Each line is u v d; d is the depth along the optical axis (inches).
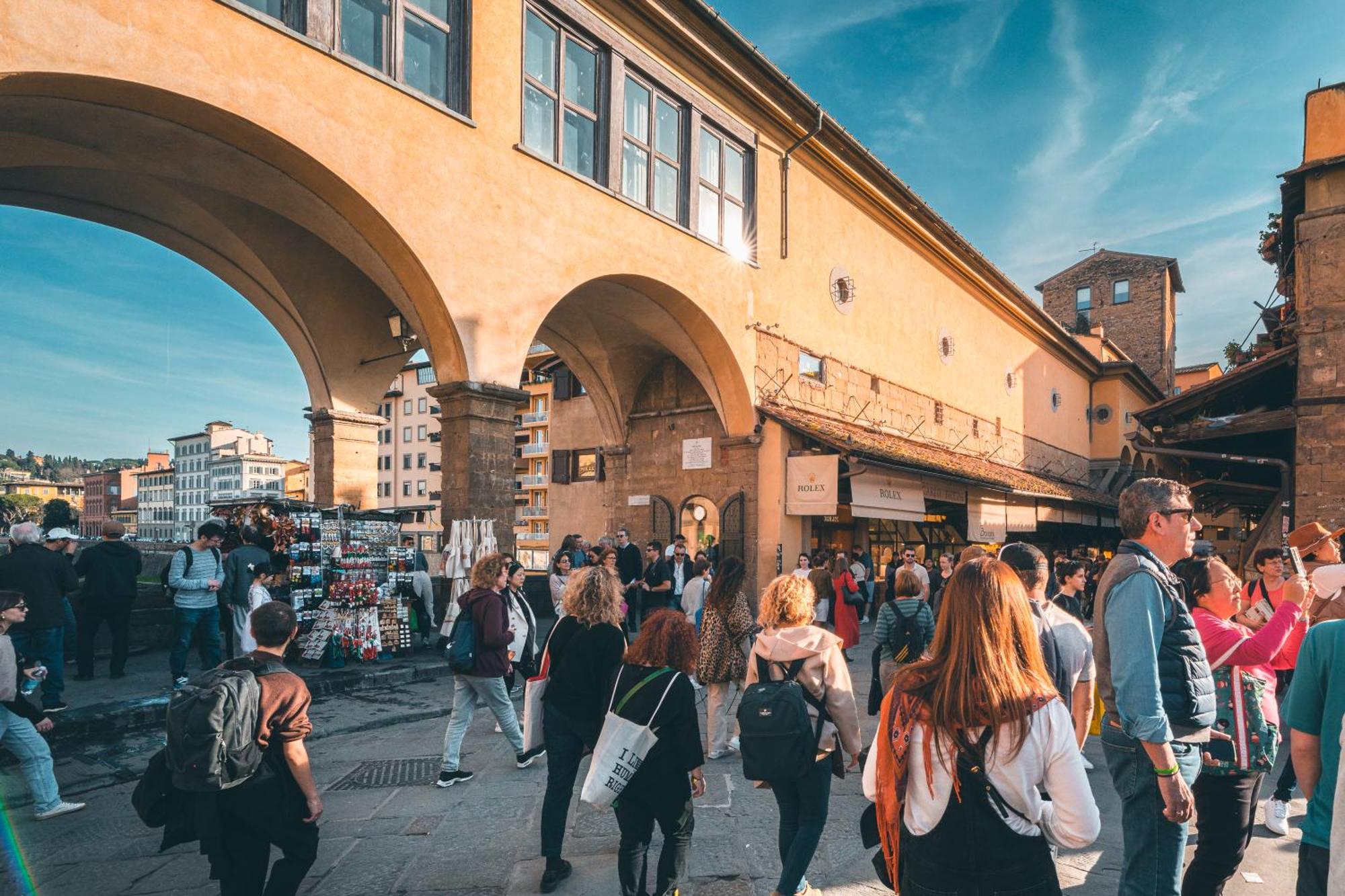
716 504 593.9
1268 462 452.1
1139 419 492.7
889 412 739.4
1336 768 85.5
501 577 212.8
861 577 575.8
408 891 144.1
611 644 149.9
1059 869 152.6
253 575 297.0
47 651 244.1
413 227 338.6
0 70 223.0
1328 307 410.0
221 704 105.9
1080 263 1745.8
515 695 305.7
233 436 4375.0
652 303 516.4
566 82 430.0
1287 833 171.9
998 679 73.2
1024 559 152.3
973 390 924.0
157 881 150.3
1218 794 119.7
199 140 294.2
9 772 207.9
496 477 371.6
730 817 179.0
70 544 306.5
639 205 461.7
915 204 761.0
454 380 362.9
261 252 404.8
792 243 616.7
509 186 384.5
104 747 230.1
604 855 158.9
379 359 477.1
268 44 290.5
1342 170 414.9
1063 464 1190.9
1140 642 100.2
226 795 108.9
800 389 615.2
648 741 122.2
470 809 185.3
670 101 506.6
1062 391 1214.3
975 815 73.3
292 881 116.8
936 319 844.6
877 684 213.2
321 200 331.6
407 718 269.4
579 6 428.5
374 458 476.7
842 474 544.4
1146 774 107.7
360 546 356.5
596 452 758.5
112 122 279.6
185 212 386.3
